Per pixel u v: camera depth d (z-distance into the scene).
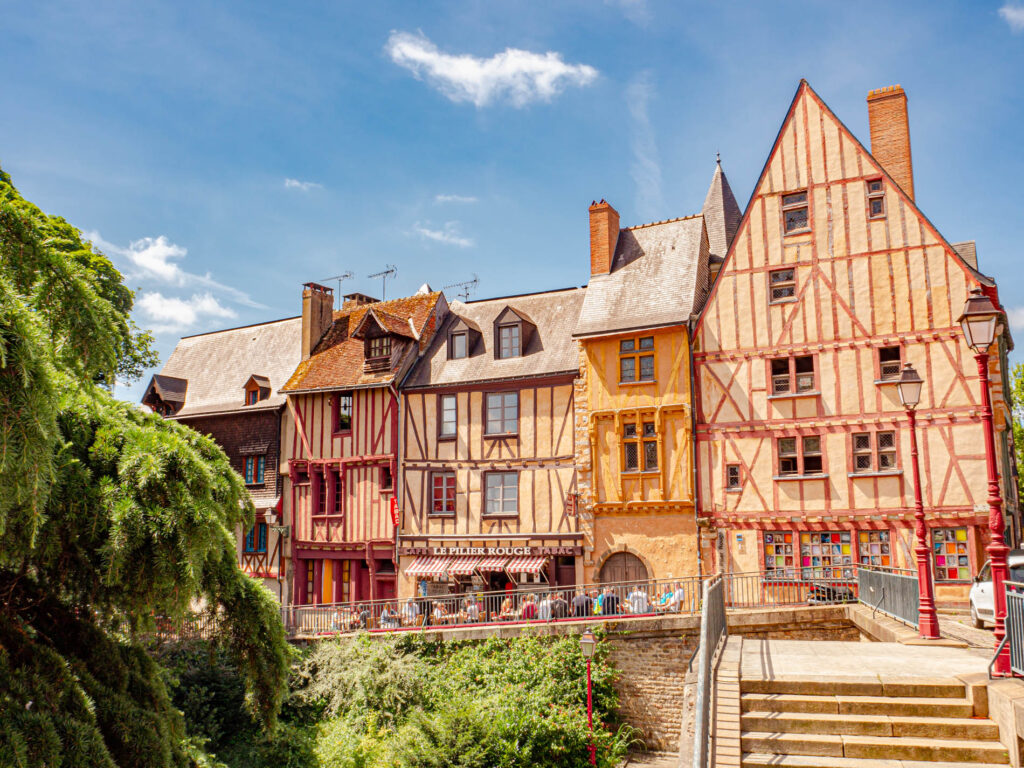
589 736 14.84
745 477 19.81
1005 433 20.03
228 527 10.93
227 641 11.19
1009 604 7.45
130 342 9.47
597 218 23.67
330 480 25.66
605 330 21.73
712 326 20.69
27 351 6.22
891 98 20.39
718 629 9.75
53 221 18.94
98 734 7.86
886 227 19.17
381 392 25.02
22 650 8.23
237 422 27.91
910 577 11.45
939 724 6.98
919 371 18.45
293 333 29.48
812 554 19.00
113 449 8.41
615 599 18.12
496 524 22.75
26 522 6.92
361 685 16.33
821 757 6.83
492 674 16.44
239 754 14.73
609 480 21.41
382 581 24.44
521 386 23.09
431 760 14.05
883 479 18.42
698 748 6.04
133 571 8.09
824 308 19.55
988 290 18.47
